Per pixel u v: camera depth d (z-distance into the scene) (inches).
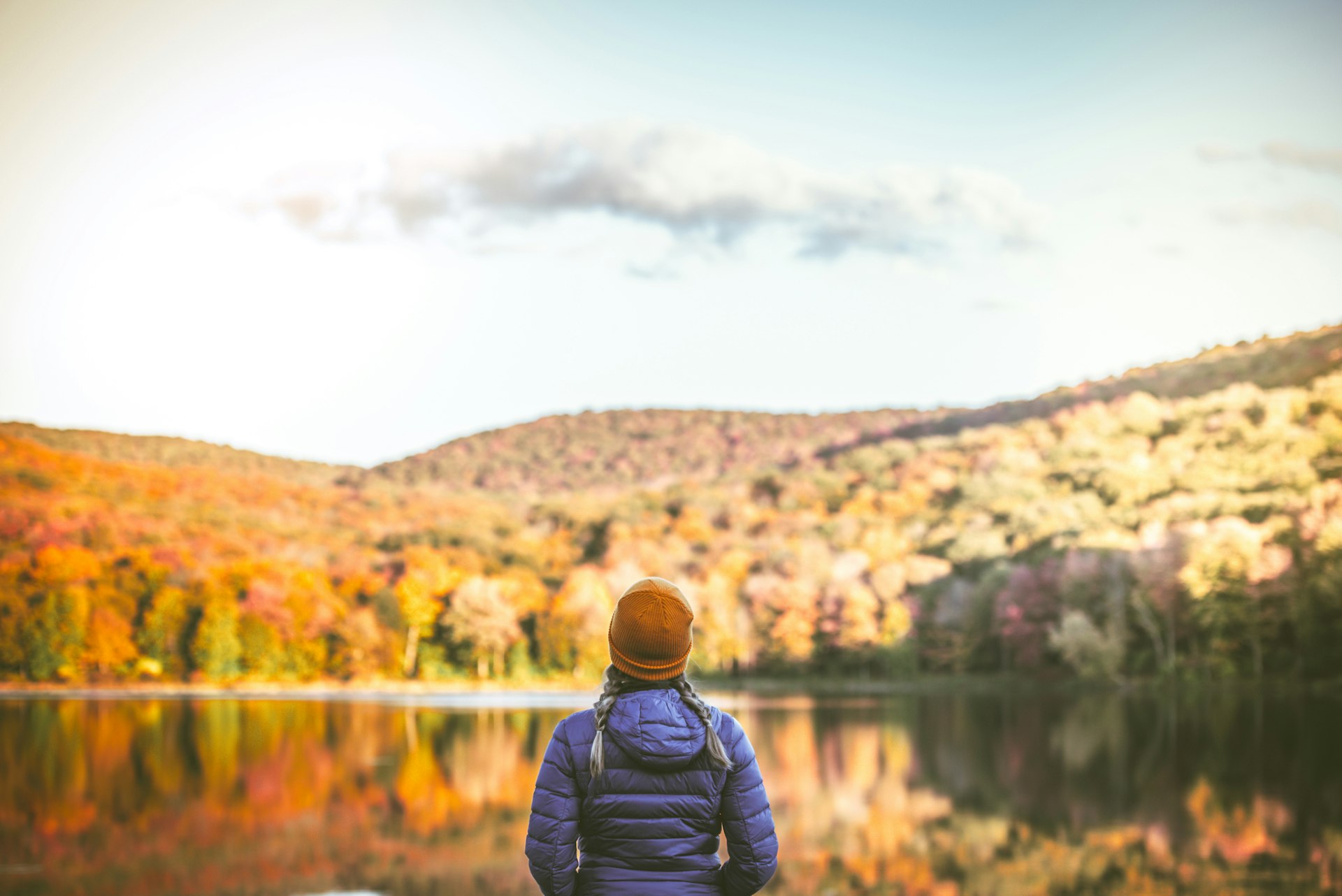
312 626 2979.8
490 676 3100.4
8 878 657.6
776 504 4872.0
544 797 131.2
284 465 4970.5
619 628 133.0
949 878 650.2
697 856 130.3
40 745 1323.8
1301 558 2047.2
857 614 3129.9
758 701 2260.1
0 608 2785.4
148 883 649.6
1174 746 1195.9
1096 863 670.5
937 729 1505.9
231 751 1270.9
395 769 1115.3
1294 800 852.6
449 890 629.9
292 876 663.8
